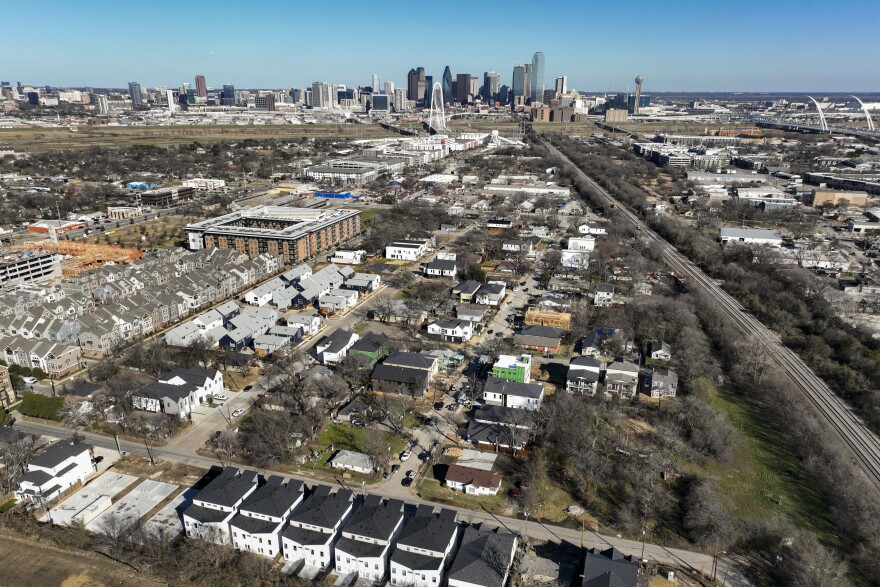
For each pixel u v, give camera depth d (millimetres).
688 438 158250
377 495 132750
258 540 117875
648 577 112875
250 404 173000
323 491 128000
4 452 139500
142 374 185375
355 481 139875
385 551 113000
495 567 109125
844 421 171125
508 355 194500
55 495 130625
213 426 162000
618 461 148750
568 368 197625
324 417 164000
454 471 139625
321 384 175125
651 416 169375
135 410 164875
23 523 123688
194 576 110688
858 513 128375
